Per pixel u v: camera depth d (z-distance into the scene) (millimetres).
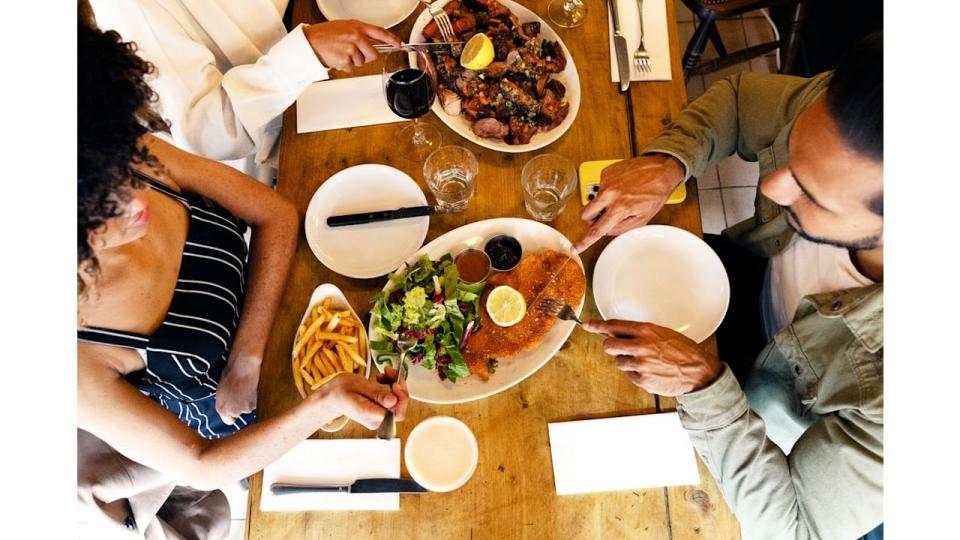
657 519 1225
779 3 2184
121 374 1269
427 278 1310
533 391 1318
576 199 1487
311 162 1547
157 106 1157
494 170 1510
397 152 1545
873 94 851
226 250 1405
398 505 1250
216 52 1646
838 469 1110
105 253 1176
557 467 1255
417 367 1312
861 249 1066
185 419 1512
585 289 1372
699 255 1394
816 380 1253
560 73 1586
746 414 1177
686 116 1501
